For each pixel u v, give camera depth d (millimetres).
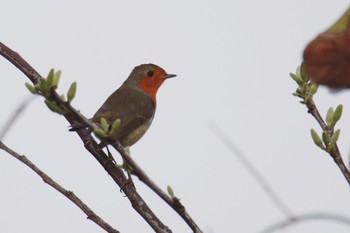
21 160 6816
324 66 2762
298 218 4137
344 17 2826
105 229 6809
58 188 6832
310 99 5902
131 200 7883
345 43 2725
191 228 5230
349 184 5301
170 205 5184
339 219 4094
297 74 6039
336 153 5438
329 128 5695
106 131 5133
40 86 4973
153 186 5188
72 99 5066
